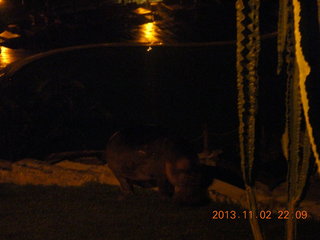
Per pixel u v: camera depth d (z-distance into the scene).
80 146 13.73
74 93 14.98
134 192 7.21
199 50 18.50
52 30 23.05
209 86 16.64
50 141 13.60
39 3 28.22
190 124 15.26
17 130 13.27
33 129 13.48
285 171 10.73
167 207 6.76
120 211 6.58
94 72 16.92
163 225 6.05
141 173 6.84
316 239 5.68
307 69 2.11
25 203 6.88
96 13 26.19
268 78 15.12
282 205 7.89
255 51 2.57
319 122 2.20
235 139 13.02
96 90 16.16
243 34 2.56
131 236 5.68
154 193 7.44
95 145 13.84
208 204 6.89
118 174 7.08
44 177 9.20
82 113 14.75
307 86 2.18
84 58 17.72
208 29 22.97
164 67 17.62
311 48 2.22
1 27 24.12
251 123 2.70
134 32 22.80
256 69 2.59
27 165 9.73
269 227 6.02
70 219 6.23
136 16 25.41
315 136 2.19
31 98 14.16
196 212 6.55
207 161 10.77
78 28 23.62
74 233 5.75
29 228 5.89
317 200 7.94
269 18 21.98
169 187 6.83
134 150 6.79
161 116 15.49
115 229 5.88
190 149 6.63
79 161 11.41
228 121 15.29
